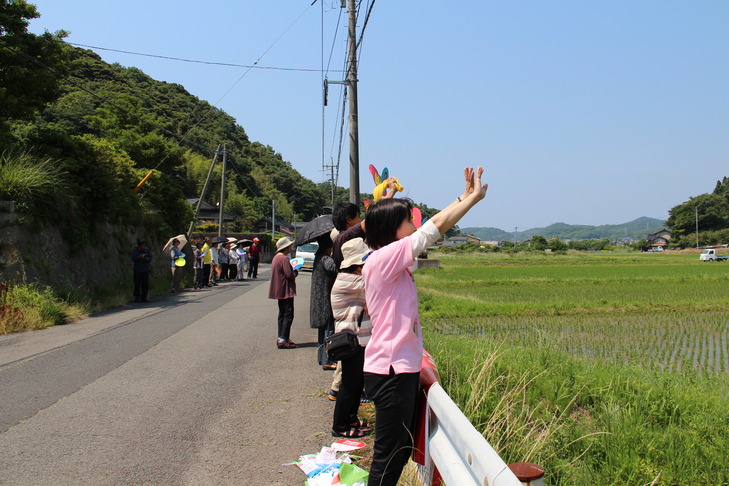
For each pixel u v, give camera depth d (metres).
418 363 2.82
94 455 4.05
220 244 25.27
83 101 41.53
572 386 5.93
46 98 16.92
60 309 11.16
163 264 22.03
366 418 5.15
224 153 34.16
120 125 34.62
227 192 68.62
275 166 90.88
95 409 5.14
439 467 2.64
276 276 8.34
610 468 3.89
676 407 5.10
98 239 15.90
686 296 20.75
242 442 4.45
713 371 8.16
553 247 110.12
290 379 6.48
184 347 8.30
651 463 3.84
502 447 3.79
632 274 34.38
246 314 12.41
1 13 15.71
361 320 4.32
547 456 3.88
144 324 10.76
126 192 18.72
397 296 2.80
